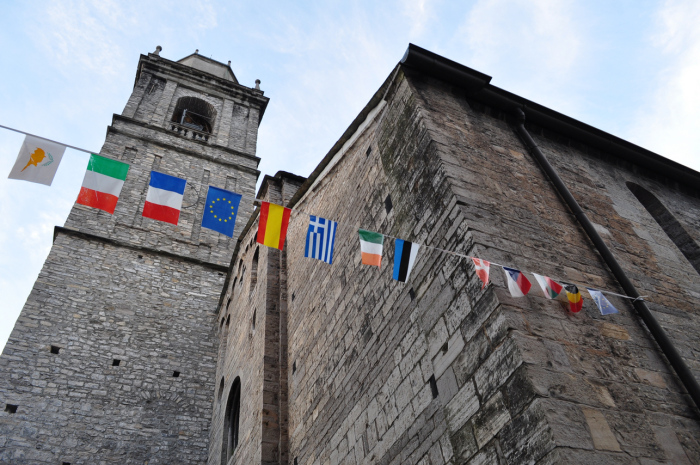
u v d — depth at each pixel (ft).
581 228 24.77
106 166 17.89
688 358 20.49
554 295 18.25
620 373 17.83
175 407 54.70
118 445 49.14
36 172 16.37
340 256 33.37
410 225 24.98
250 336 45.60
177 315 64.59
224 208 18.80
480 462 16.60
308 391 32.17
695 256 29.91
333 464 26.48
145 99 100.99
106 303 61.52
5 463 43.68
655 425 16.62
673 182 35.06
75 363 53.83
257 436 33.94
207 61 132.05
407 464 20.51
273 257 46.47
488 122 28.86
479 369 17.87
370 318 26.94
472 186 23.07
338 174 38.32
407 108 27.94
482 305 18.62
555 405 15.24
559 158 30.04
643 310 20.84
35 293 57.93
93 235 67.87
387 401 23.18
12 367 50.31
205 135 101.30
